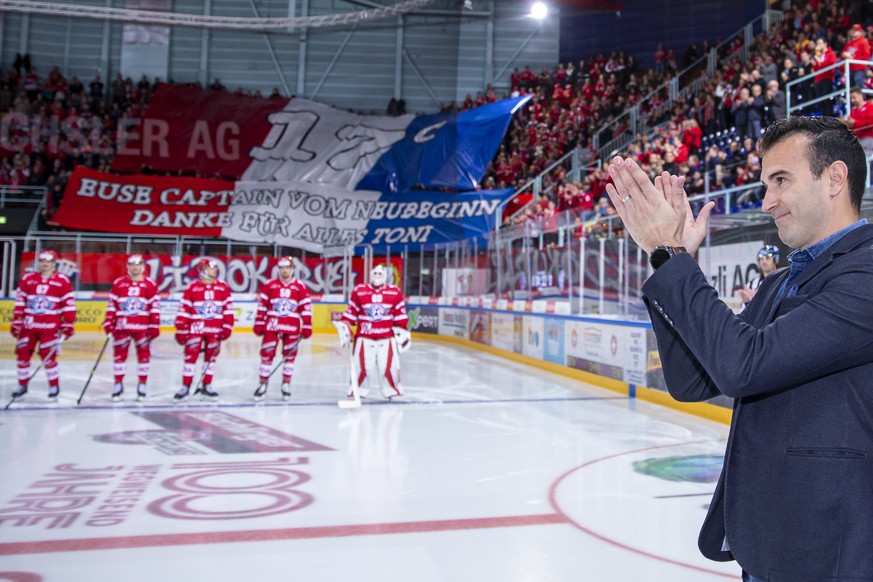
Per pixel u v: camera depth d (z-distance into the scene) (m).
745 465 1.40
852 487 1.27
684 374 1.56
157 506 4.82
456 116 23.44
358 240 22.70
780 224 1.48
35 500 4.94
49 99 25.03
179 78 27.19
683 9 25.17
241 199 22.89
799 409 1.33
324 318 22.56
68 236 21.12
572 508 4.86
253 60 27.44
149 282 9.45
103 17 25.19
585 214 12.59
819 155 1.40
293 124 24.50
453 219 22.20
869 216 7.29
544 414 8.76
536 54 27.66
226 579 3.56
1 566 3.71
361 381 9.77
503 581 3.57
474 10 27.56
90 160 23.95
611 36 26.53
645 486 5.45
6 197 22.55
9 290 20.27
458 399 9.97
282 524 4.46
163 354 15.49
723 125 14.23
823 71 10.41
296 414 8.62
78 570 3.67
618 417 8.55
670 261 1.42
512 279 15.86
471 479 5.62
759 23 20.94
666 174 1.50
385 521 4.54
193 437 7.16
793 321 1.29
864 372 1.29
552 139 22.98
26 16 26.11
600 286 11.75
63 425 7.67
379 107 27.72
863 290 1.26
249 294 22.14
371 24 27.56
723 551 1.53
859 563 1.23
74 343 17.31
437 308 20.73
